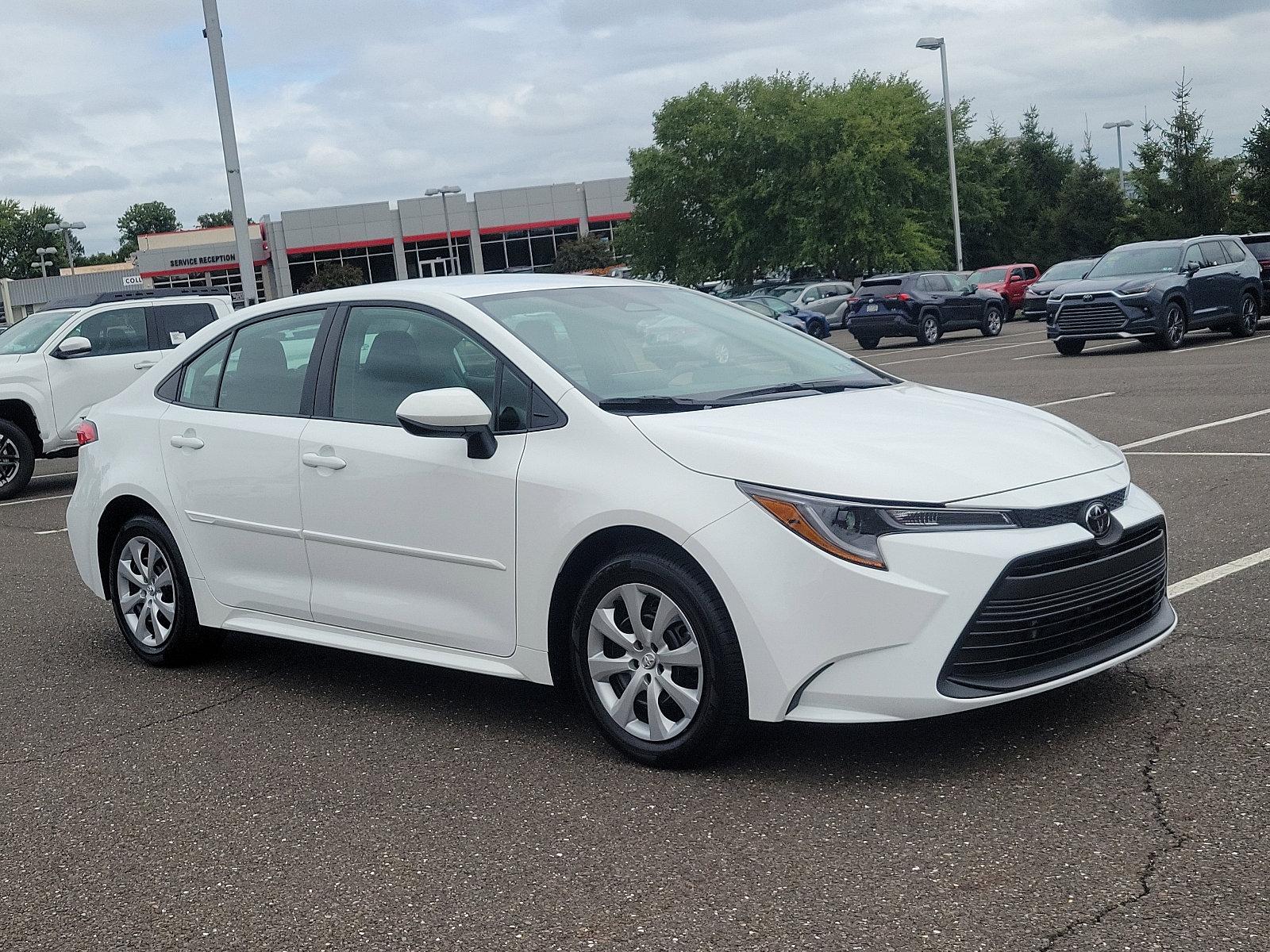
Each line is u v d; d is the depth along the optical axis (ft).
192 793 13.83
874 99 149.48
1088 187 200.95
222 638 19.08
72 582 26.32
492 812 12.60
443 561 14.88
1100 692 14.52
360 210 260.42
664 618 13.05
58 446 42.45
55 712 17.30
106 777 14.52
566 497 13.56
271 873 11.57
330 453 16.02
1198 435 34.71
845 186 144.66
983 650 12.00
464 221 261.65
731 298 115.03
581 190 264.52
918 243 148.36
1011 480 12.60
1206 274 67.51
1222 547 21.24
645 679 13.39
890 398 14.88
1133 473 29.63
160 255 264.52
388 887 11.09
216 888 11.36
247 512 17.19
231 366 18.11
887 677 11.96
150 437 18.72
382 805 13.03
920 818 11.55
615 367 14.84
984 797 11.90
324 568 16.34
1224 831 10.72
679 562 12.90
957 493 12.24
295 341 17.24
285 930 10.44
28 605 24.44
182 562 18.39
